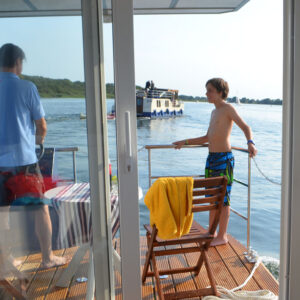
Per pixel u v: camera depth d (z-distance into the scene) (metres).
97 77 1.51
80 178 1.55
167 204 2.03
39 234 1.55
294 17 1.55
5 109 1.45
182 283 2.36
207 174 3.04
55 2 1.43
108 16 1.50
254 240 7.38
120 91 1.54
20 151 1.48
